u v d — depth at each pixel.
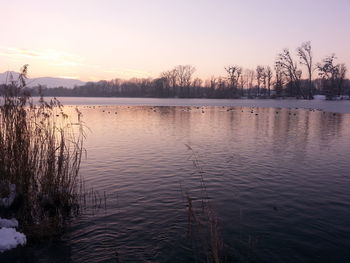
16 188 8.77
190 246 6.84
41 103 9.29
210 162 14.22
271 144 18.92
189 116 40.28
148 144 18.86
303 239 7.21
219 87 112.69
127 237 7.29
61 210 8.76
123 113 45.41
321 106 56.50
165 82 123.75
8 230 7.32
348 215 8.51
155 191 10.31
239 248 6.80
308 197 9.83
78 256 6.61
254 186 10.84
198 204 9.20
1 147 8.71
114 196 9.84
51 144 9.21
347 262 6.38
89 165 13.58
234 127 27.88
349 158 15.03
